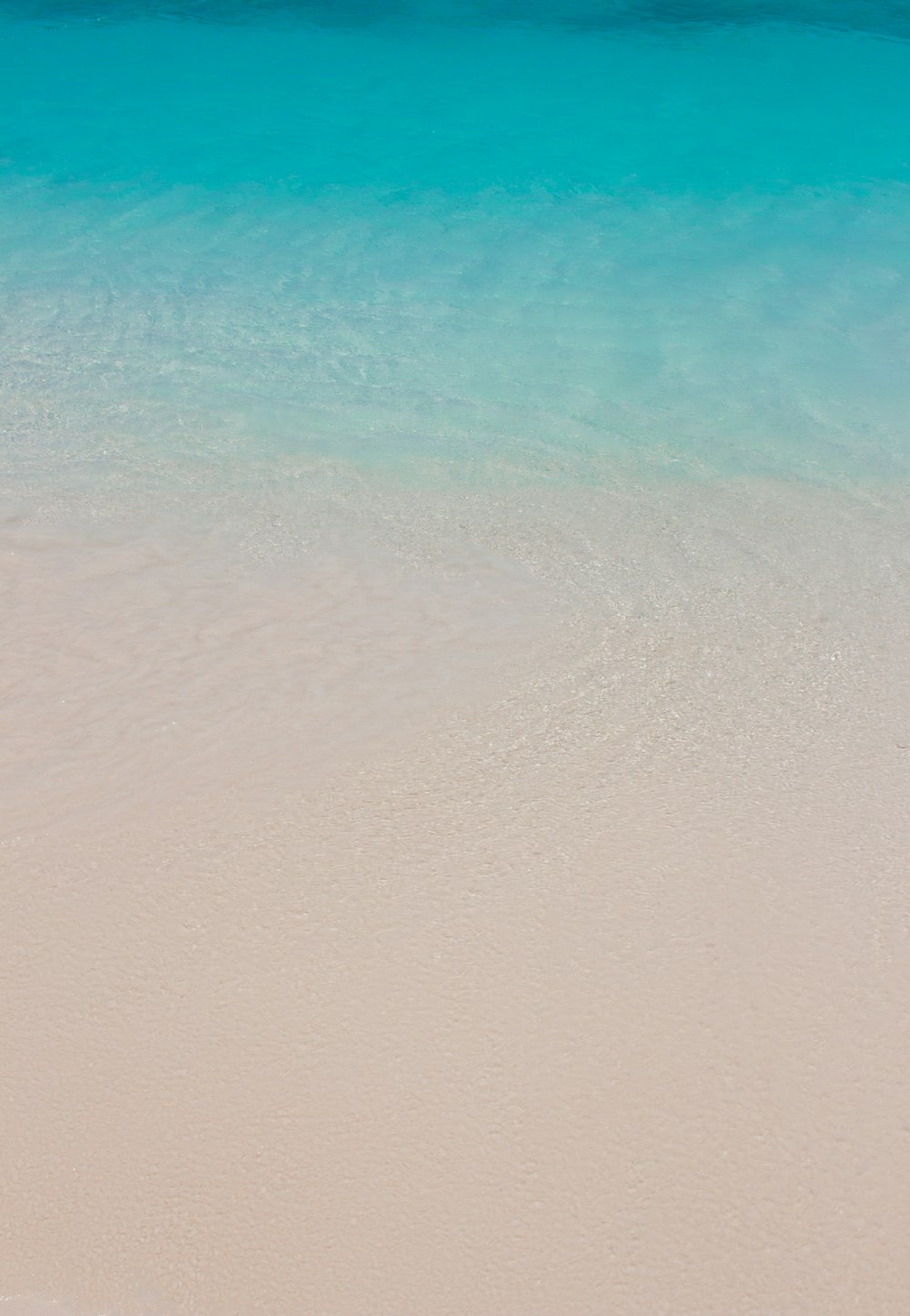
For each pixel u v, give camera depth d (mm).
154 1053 2986
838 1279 2564
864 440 6445
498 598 4930
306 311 7906
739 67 13188
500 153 10836
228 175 10266
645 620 4785
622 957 3213
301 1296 2549
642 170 10492
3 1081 2924
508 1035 3012
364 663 4477
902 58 13586
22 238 8930
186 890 3441
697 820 3686
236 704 4230
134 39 13742
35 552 5117
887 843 3598
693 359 7348
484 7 15211
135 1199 2703
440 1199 2693
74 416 6426
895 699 4281
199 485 5781
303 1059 2965
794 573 5152
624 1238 2625
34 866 3535
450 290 8242
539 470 6078
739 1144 2781
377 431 6418
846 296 8258
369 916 3346
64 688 4285
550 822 3689
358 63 13133
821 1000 3098
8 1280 2584
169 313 7809
